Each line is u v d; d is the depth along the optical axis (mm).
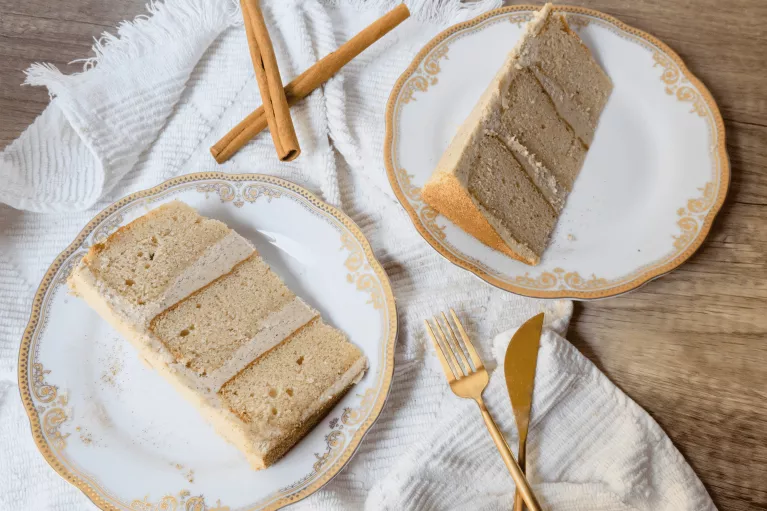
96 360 634
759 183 637
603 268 624
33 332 627
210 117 676
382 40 682
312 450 605
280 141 638
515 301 634
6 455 640
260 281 631
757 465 603
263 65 653
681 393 616
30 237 668
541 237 632
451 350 616
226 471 607
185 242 632
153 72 669
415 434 621
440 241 631
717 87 656
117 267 624
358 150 662
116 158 662
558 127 647
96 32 691
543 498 595
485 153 622
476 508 597
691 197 632
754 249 627
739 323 620
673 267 615
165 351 611
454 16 683
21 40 690
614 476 599
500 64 665
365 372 617
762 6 665
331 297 638
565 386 607
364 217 668
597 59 664
